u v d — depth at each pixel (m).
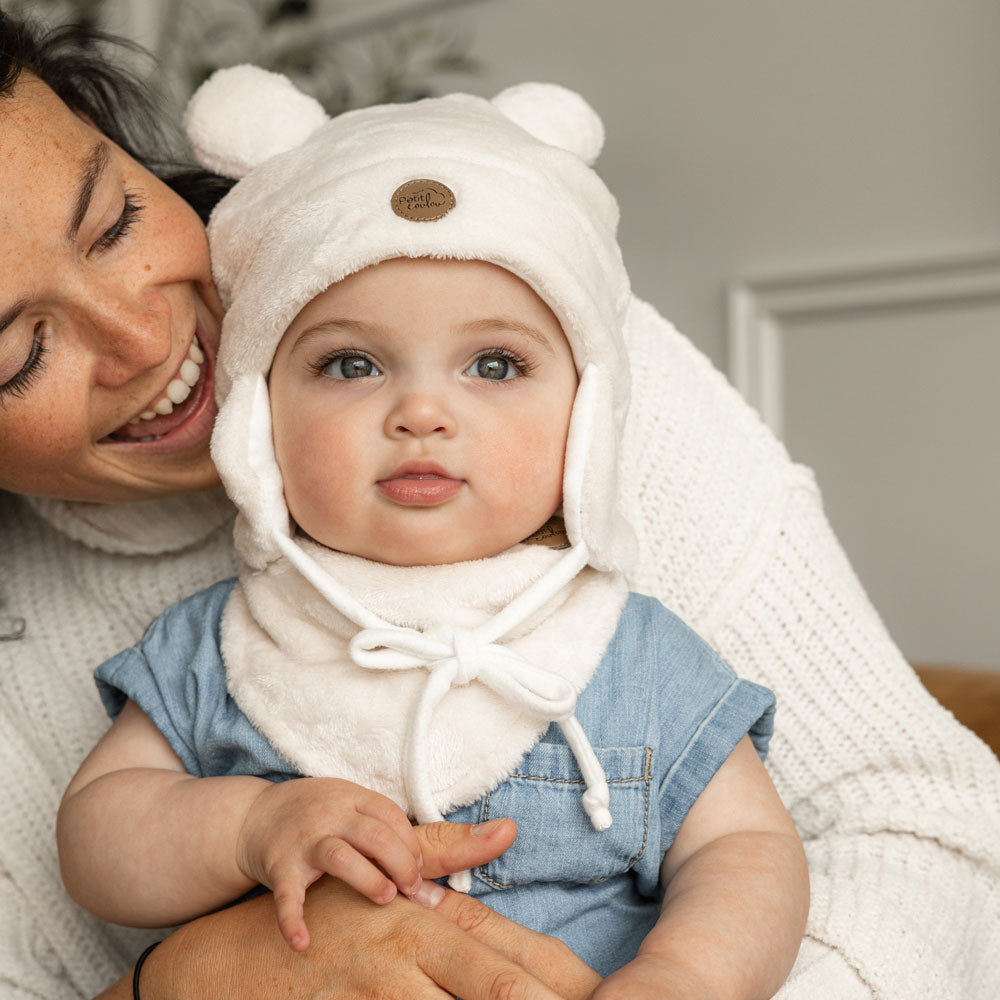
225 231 0.91
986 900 0.97
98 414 0.87
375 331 0.80
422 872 0.75
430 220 0.79
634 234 2.71
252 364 0.85
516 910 0.82
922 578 2.37
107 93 1.07
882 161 2.30
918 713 1.02
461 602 0.82
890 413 2.38
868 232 2.33
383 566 0.84
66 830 0.86
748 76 2.48
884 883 0.92
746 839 0.83
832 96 2.36
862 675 1.03
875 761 1.01
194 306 0.92
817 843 0.99
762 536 1.05
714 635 1.03
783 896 0.78
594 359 0.84
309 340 0.83
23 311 0.79
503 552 0.85
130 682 0.92
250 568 0.91
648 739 0.84
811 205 2.42
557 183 0.87
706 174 2.57
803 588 1.05
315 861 0.72
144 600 1.07
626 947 0.84
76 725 1.05
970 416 2.27
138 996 0.80
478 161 0.84
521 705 0.78
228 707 0.87
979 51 2.14
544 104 0.99
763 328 2.53
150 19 3.12
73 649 1.07
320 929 0.75
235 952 0.76
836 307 2.40
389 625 0.81
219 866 0.78
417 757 0.77
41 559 1.10
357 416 0.81
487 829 0.75
